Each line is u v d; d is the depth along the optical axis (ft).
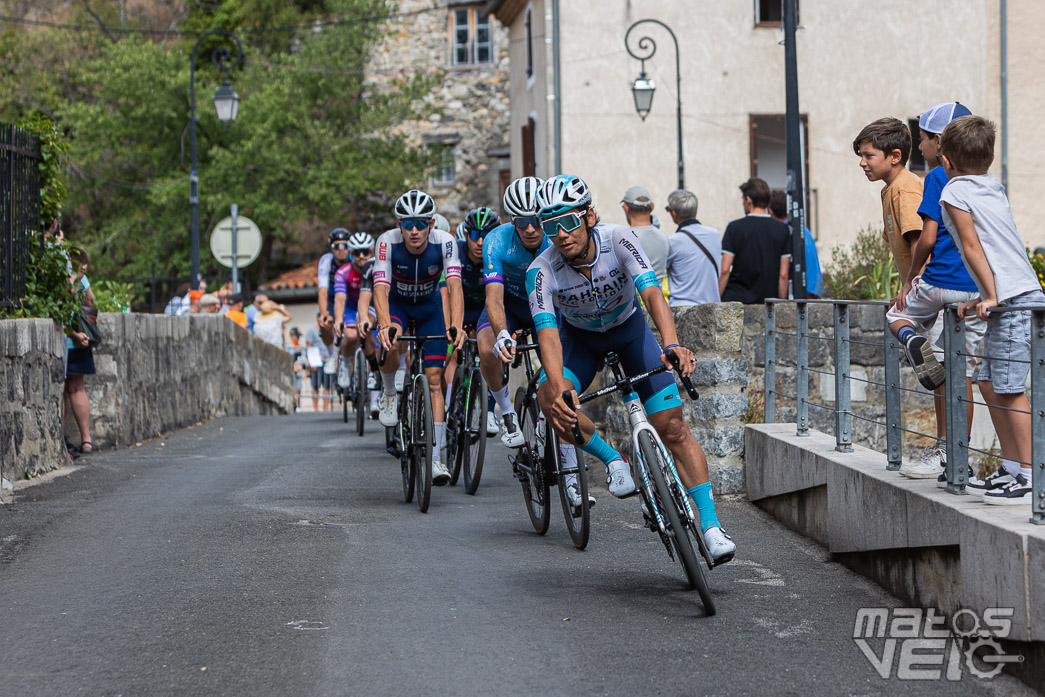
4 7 144.56
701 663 17.49
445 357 31.89
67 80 138.00
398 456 34.35
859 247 64.13
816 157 88.94
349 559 24.56
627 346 22.58
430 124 130.62
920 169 90.79
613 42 88.17
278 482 36.04
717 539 20.65
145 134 122.42
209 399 65.57
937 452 22.82
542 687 16.47
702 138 88.79
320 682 16.78
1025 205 89.81
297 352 106.73
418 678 16.89
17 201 39.19
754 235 39.63
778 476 28.40
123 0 148.97
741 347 31.35
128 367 49.14
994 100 89.81
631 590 21.88
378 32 124.06
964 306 19.26
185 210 119.03
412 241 33.01
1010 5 89.51
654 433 21.02
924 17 89.35
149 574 23.40
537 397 25.64
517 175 107.14
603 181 88.53
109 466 40.19
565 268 21.67
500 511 30.48
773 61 88.69
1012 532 16.33
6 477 34.99
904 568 20.80
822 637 18.78
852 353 38.17
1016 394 19.47
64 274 40.78
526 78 100.63
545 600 21.15
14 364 35.96
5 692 16.60
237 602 21.15
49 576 23.40
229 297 83.20
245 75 123.65
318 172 116.26
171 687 16.69
